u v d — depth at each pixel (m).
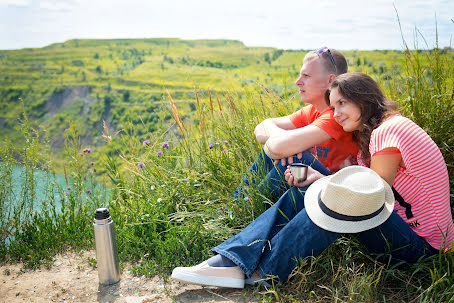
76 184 3.45
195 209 3.10
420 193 2.05
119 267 2.50
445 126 2.73
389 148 2.02
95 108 130.25
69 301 2.28
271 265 2.14
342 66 2.75
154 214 3.03
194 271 2.20
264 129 2.95
